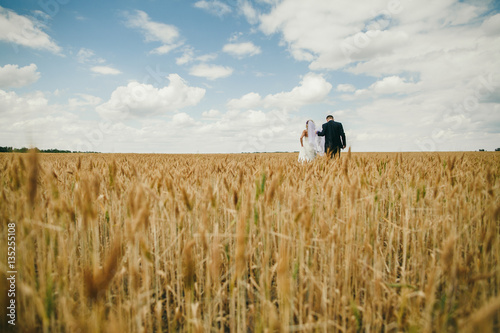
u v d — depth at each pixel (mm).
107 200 2750
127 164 4730
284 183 2775
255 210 2064
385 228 3369
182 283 2426
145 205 1473
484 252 1882
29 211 1674
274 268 2172
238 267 1611
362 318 2014
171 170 3928
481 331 880
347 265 2055
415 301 1954
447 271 1619
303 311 2008
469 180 3479
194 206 2582
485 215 2354
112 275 1072
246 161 5605
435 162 5023
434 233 2451
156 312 2014
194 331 1601
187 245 1534
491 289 2113
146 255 1517
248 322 2316
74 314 1637
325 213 2482
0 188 2102
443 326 1530
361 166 3648
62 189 3006
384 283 2000
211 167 4129
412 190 3008
